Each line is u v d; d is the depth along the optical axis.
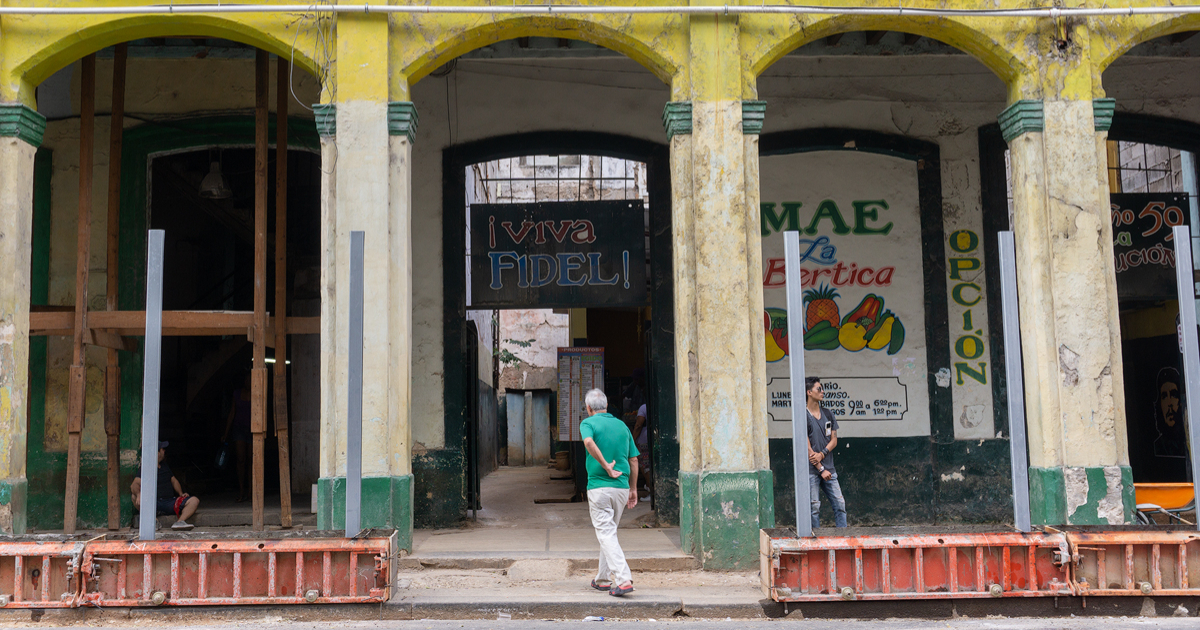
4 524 7.03
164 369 12.55
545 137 10.38
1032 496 7.65
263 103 8.40
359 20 7.61
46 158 9.98
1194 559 6.12
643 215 10.45
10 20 7.48
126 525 9.45
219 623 5.88
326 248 7.41
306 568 6.02
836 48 10.41
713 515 7.31
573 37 8.01
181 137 10.18
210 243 14.71
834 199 10.46
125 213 9.96
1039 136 7.79
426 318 10.06
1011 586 6.04
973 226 10.42
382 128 7.48
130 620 5.86
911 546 6.04
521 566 7.23
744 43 7.82
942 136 10.52
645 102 10.48
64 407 9.64
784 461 10.09
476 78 10.40
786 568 6.09
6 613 5.89
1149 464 12.88
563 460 17.45
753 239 7.62
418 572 7.29
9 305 7.25
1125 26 7.96
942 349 10.22
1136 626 5.72
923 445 10.14
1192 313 6.36
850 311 10.32
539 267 10.34
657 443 9.95
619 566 6.42
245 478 12.42
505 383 23.14
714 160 7.58
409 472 7.50
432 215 10.20
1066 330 7.55
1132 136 10.76
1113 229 10.67
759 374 7.54
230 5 7.49
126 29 7.67
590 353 12.17
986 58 8.05
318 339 11.84
